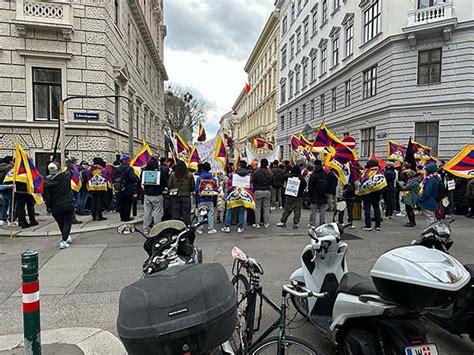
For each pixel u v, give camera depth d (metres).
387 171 12.05
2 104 14.43
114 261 6.82
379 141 21.20
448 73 18.47
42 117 14.98
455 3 18.14
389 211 12.19
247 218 10.91
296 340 2.63
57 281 5.73
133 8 21.17
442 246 3.83
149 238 4.04
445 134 18.56
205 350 2.00
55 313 4.55
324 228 3.93
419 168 12.57
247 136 71.00
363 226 10.59
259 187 10.16
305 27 36.69
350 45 25.69
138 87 23.38
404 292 2.39
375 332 2.80
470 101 17.94
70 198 7.83
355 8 24.52
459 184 13.13
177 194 8.68
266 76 56.56
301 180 10.02
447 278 2.29
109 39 16.05
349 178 10.74
